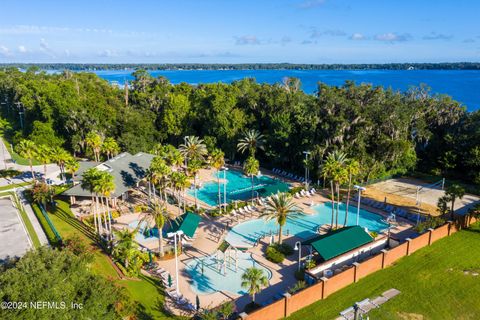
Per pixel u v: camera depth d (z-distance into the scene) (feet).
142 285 121.08
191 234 150.00
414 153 254.27
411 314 106.01
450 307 109.40
